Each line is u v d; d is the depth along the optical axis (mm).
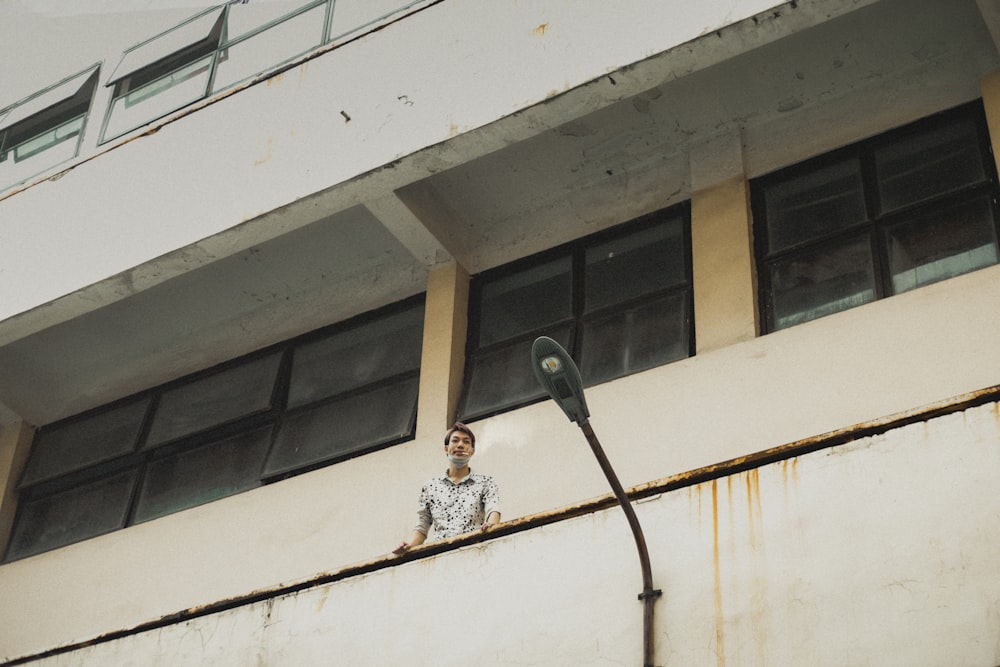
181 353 11500
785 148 9469
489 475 8945
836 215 9125
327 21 10469
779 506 6562
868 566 6180
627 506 6703
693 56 8305
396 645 7180
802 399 8055
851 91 9383
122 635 8203
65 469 11500
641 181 9945
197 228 9891
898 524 6211
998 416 6227
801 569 6332
